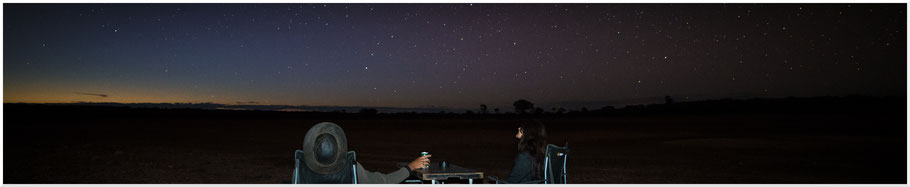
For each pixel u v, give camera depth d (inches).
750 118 1879.9
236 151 503.2
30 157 401.4
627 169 354.9
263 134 873.5
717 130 1029.2
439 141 722.2
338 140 117.6
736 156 457.7
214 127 1189.7
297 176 118.2
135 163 371.6
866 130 928.9
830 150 514.9
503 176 336.2
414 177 167.0
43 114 1971.0
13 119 1497.3
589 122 1724.9
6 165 346.9
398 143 674.2
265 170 344.5
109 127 1078.4
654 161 412.8
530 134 155.2
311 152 114.9
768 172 340.2
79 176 300.0
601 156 458.9
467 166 398.6
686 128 1160.2
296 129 1110.4
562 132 1005.8
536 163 152.7
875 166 372.8
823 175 323.3
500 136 863.7
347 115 3016.7
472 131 1071.6
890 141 643.5
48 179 287.1
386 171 378.9
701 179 303.3
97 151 468.8
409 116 2915.8
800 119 1605.6
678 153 491.5
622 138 770.8
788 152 496.7
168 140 666.8
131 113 2461.9
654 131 1023.6
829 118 1626.5
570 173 333.1
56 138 669.3
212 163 382.6
